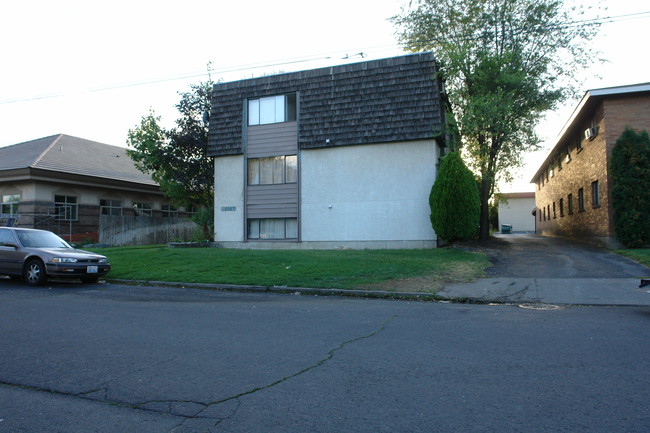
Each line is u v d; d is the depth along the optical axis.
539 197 37.94
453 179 17.23
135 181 28.20
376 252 17.08
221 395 4.26
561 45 18.91
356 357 5.45
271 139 20.88
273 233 20.94
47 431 3.57
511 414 3.79
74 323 7.34
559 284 11.12
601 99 17.66
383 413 3.84
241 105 21.42
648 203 15.95
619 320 7.54
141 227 26.45
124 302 9.56
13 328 6.96
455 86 20.00
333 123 19.83
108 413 3.89
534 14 18.73
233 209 21.48
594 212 19.27
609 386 4.39
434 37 20.45
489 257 15.77
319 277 12.02
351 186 19.69
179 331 6.80
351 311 8.52
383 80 19.42
